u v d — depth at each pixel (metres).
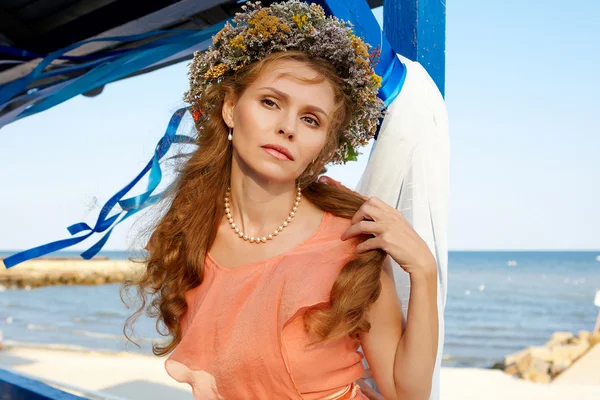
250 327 1.42
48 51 3.20
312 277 1.43
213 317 1.47
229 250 1.58
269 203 1.54
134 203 2.02
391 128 1.79
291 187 1.56
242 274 1.51
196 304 1.57
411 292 1.40
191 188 1.63
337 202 1.60
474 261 73.69
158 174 1.99
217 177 1.63
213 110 1.59
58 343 19.92
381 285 1.46
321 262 1.46
